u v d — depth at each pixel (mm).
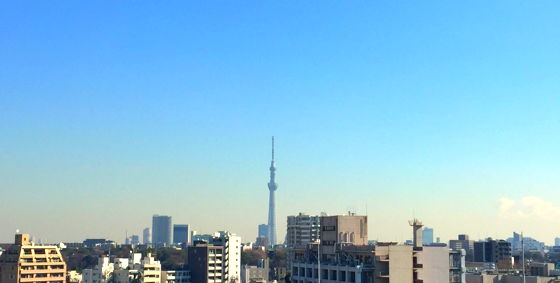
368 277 169625
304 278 196250
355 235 195500
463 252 182750
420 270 173375
